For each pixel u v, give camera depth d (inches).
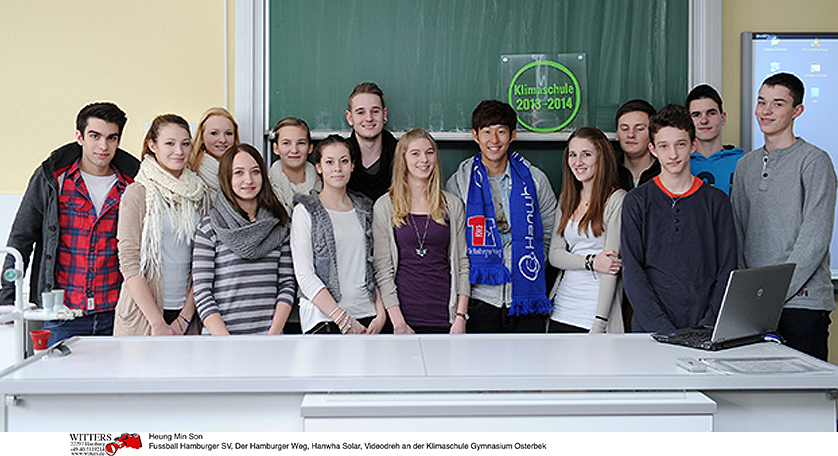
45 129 132.1
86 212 109.3
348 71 131.2
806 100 129.9
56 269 108.3
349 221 109.3
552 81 131.6
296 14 130.6
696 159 121.1
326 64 131.0
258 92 131.0
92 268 108.2
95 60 131.7
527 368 63.4
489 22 131.4
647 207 99.7
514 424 57.6
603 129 131.6
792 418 62.7
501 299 117.2
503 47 131.6
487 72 131.7
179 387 58.3
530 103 131.7
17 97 131.7
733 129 131.8
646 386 59.9
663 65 131.6
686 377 60.1
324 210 106.9
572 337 79.3
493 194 120.8
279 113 131.0
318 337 78.7
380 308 110.5
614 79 131.7
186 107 132.1
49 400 59.2
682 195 98.9
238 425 59.5
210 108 127.1
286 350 71.3
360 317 107.9
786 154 103.6
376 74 131.2
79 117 107.8
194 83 132.0
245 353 69.6
